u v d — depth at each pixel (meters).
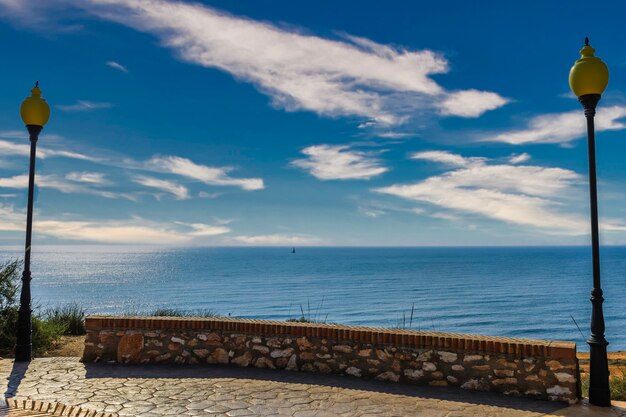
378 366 7.53
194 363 8.45
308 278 147.00
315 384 7.22
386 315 69.88
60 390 6.85
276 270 192.75
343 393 6.79
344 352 7.76
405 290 108.12
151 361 8.52
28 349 8.80
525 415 5.94
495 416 5.90
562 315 71.75
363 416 5.86
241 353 8.35
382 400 6.49
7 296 10.84
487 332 58.88
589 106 6.60
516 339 7.12
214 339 8.48
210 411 5.98
